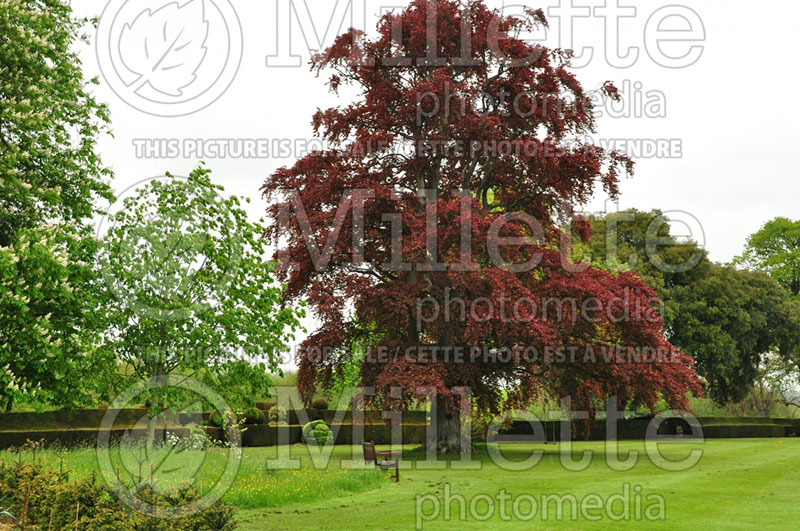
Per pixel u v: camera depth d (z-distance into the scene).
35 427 28.11
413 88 23.48
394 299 22.78
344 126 25.84
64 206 15.16
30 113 13.65
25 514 8.92
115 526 8.76
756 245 63.22
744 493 16.08
